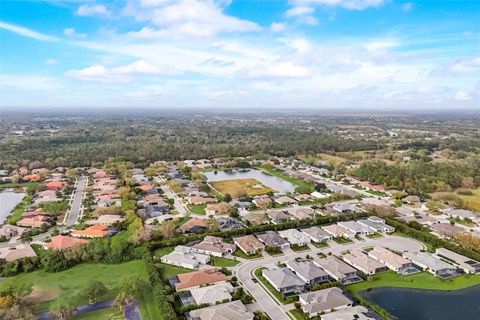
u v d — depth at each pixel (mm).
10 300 81562
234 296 91250
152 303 88438
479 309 89250
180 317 83125
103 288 89750
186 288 94688
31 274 103562
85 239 129500
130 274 103250
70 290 94062
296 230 138250
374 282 102312
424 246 128750
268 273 101750
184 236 130500
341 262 109750
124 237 132000
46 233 137375
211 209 162125
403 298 94000
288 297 92188
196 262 109562
